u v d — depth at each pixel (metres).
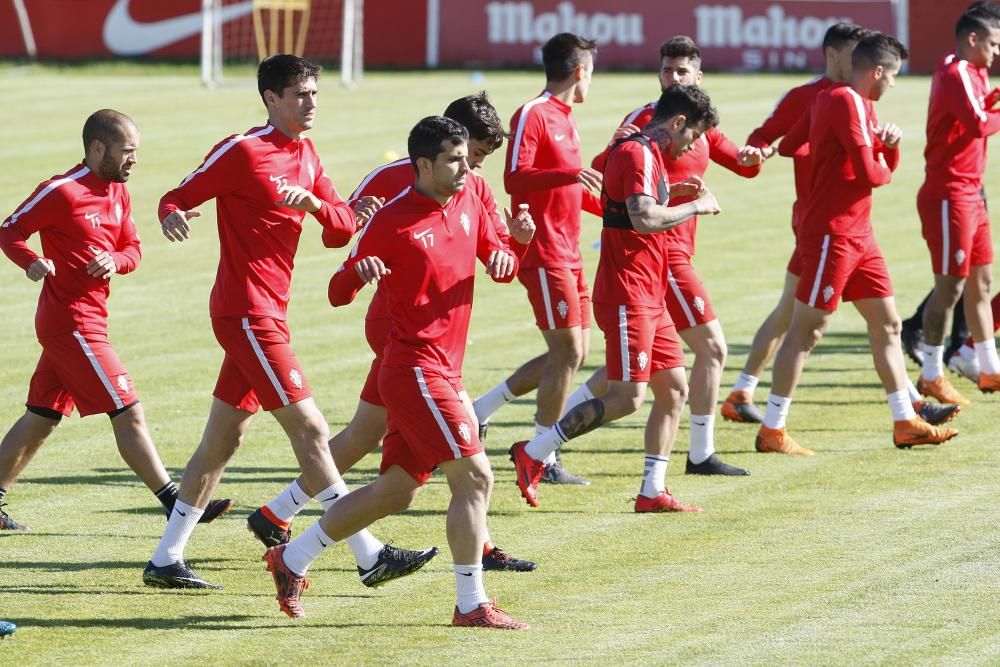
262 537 23.70
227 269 22.59
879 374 31.28
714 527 26.02
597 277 26.73
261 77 22.73
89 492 28.69
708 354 29.47
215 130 82.44
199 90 98.00
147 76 105.31
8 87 98.50
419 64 111.81
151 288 50.59
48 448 32.06
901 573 23.05
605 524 26.44
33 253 23.86
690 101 26.06
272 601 22.48
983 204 34.88
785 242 57.88
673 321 29.52
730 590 22.45
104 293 24.95
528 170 27.69
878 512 26.62
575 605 21.95
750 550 24.56
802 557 24.06
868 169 29.73
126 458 25.09
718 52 106.25
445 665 19.39
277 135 22.75
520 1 109.50
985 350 35.44
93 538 25.72
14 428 25.81
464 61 111.25
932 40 103.50
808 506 27.17
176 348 41.94
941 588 22.27
